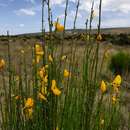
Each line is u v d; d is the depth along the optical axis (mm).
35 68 277
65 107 289
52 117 258
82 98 293
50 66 257
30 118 271
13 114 296
